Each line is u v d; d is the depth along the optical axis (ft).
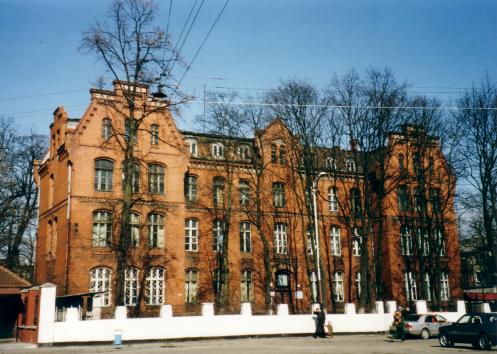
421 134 130.00
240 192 138.31
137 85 103.19
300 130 123.85
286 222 143.23
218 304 125.29
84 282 111.65
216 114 123.34
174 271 121.19
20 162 171.01
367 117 123.65
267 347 77.97
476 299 164.35
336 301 145.48
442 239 140.26
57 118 132.16
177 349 76.07
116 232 116.37
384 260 149.38
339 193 152.46
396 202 151.23
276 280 139.74
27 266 165.27
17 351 75.66
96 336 87.40
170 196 124.57
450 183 136.05
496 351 70.23
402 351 70.03
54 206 125.59
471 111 124.88
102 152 119.65
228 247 134.31
